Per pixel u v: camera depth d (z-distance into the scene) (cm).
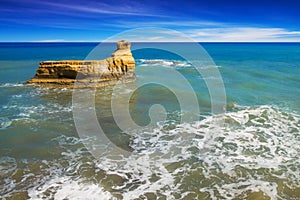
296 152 905
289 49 9931
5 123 1163
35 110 1378
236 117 1273
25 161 827
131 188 687
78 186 693
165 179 731
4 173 755
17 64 3797
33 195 652
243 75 2742
